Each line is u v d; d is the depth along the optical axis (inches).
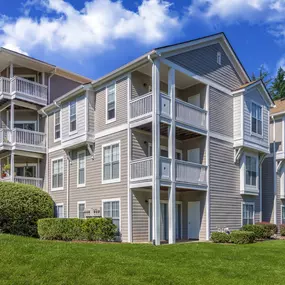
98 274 304.0
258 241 646.5
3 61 874.8
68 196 770.2
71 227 564.7
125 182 619.5
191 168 637.9
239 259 403.9
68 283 284.0
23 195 637.9
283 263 387.5
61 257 339.9
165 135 692.7
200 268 346.0
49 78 938.1
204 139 684.7
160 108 590.2
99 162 689.0
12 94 850.1
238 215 730.2
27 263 323.6
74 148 765.9
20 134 838.5
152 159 573.6
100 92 707.4
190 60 674.8
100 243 511.2
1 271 301.9
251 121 768.3
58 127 836.0
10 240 419.2
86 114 705.6
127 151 623.2
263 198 915.4
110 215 644.1
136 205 611.2
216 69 735.7
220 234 603.2
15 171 917.2
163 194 663.1
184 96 738.8
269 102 833.5
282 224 836.0
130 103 629.6
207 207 658.2
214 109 711.7
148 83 673.0
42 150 867.4
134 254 396.8
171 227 581.9
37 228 613.9
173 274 313.6
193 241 630.5
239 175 746.8
